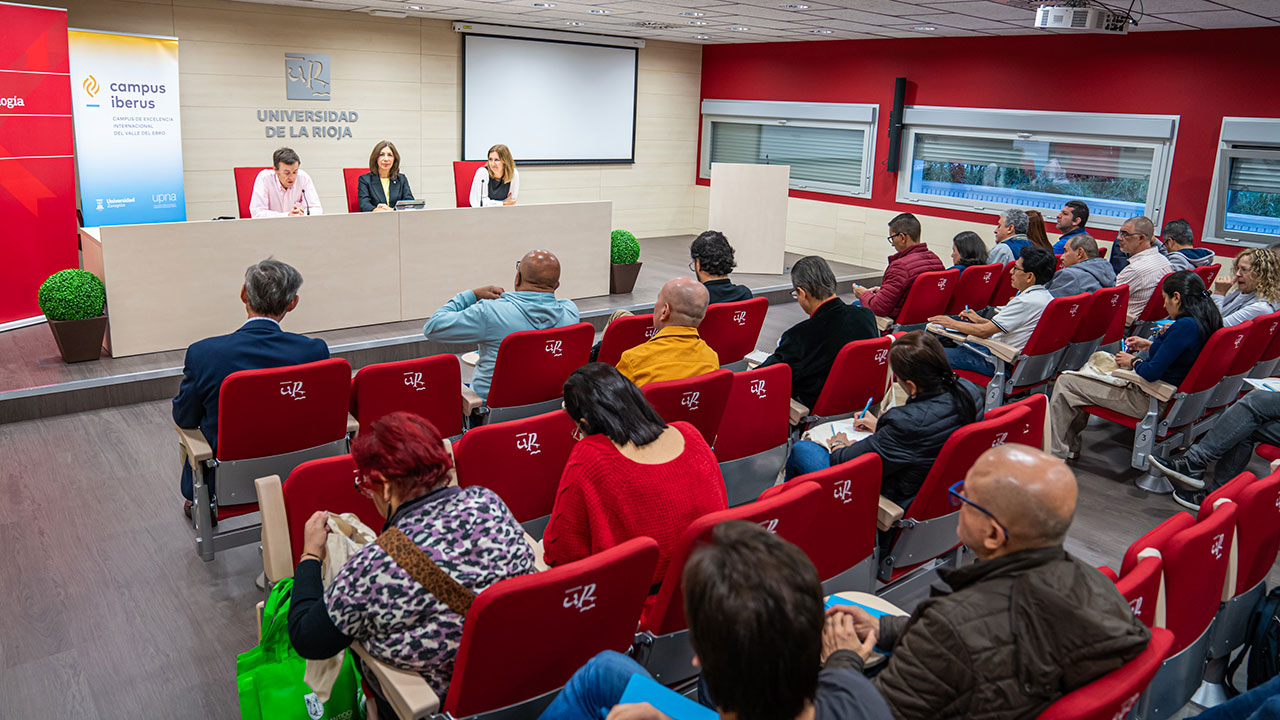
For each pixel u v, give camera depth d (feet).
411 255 21.99
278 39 29.40
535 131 36.11
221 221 18.98
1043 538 5.10
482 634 5.40
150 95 24.97
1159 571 6.07
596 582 5.71
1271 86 24.81
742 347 15.51
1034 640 4.82
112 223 24.72
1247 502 7.32
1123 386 14.28
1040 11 18.63
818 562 7.65
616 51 37.58
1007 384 15.75
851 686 4.42
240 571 11.14
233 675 9.08
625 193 39.75
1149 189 27.89
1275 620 7.83
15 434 15.74
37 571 10.99
